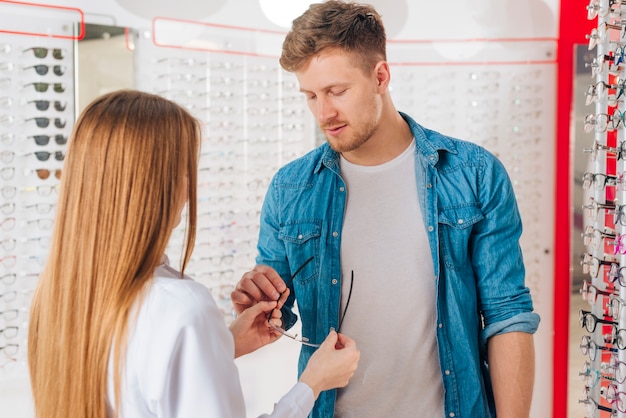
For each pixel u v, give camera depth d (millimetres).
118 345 1168
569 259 3107
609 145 2004
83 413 1191
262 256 1994
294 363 3217
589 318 1792
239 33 2908
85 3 2492
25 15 2361
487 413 1830
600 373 1793
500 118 3113
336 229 1826
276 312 1703
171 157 1244
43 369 1247
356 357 1503
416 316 1772
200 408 1155
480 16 3088
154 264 1224
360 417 1789
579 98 3037
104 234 1197
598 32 1753
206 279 2910
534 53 3070
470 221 1767
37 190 2441
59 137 2473
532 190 3127
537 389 3172
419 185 1812
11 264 2400
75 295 1211
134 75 2633
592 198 1827
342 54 1632
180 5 2738
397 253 1792
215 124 2871
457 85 3123
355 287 1800
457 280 1775
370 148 1810
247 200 3000
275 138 3055
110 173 1204
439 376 1778
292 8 3023
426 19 3117
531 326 1735
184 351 1163
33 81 2398
